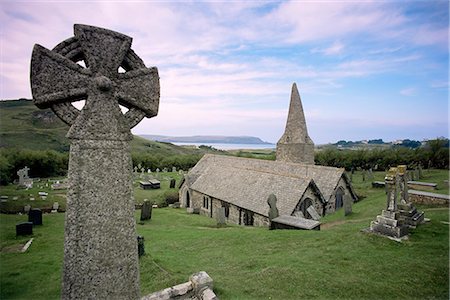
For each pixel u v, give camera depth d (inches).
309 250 512.4
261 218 971.9
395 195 532.1
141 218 1050.7
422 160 2075.5
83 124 196.1
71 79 195.3
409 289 362.9
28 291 423.5
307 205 999.6
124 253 203.8
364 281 382.6
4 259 555.2
